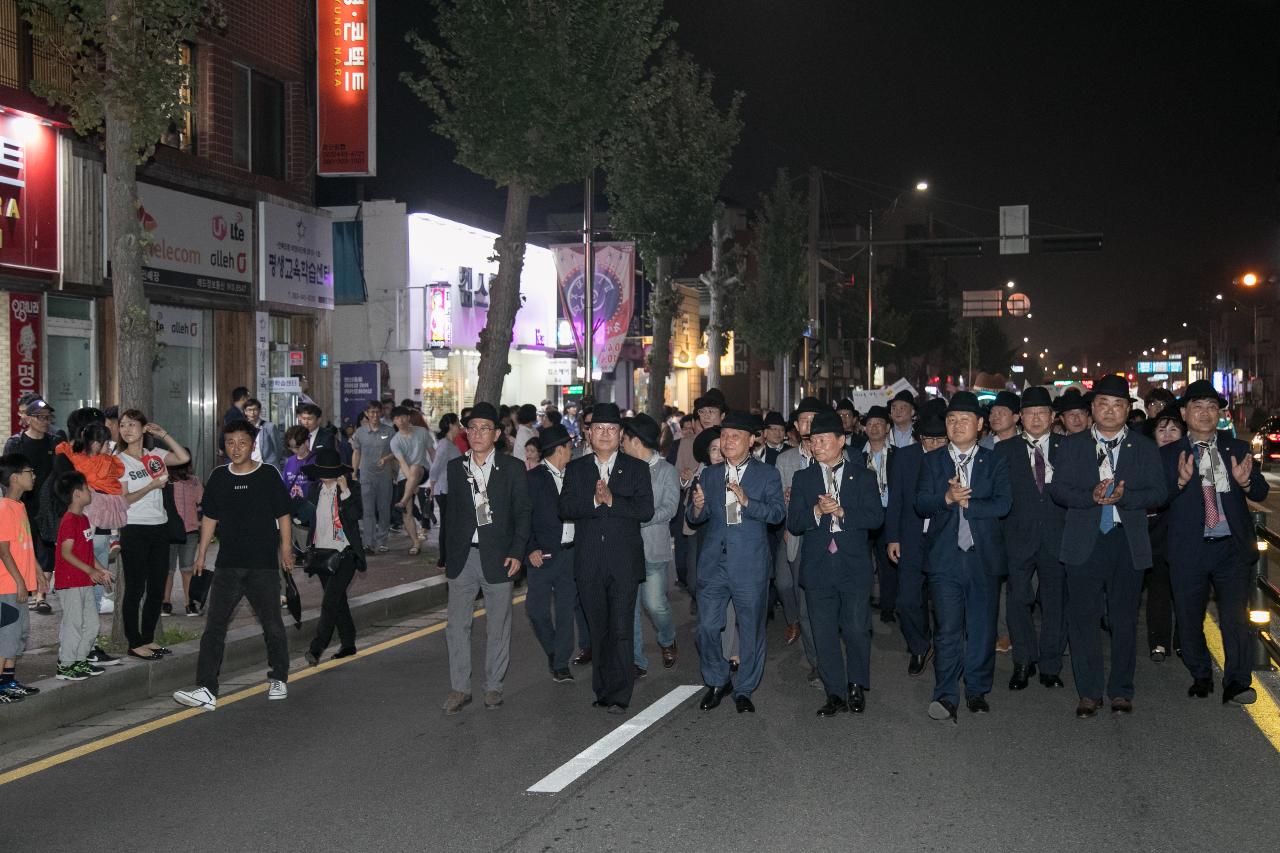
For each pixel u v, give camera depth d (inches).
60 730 315.3
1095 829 224.8
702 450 430.6
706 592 325.4
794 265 1643.7
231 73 835.4
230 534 340.2
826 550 318.0
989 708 323.9
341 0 862.5
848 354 3004.4
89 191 687.1
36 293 654.5
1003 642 416.2
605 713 322.3
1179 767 265.9
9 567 312.2
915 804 240.2
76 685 325.7
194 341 799.7
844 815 233.5
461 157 650.8
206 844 222.2
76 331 685.3
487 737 297.9
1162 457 335.9
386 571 580.7
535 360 1429.6
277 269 869.8
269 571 343.6
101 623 437.7
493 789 253.3
